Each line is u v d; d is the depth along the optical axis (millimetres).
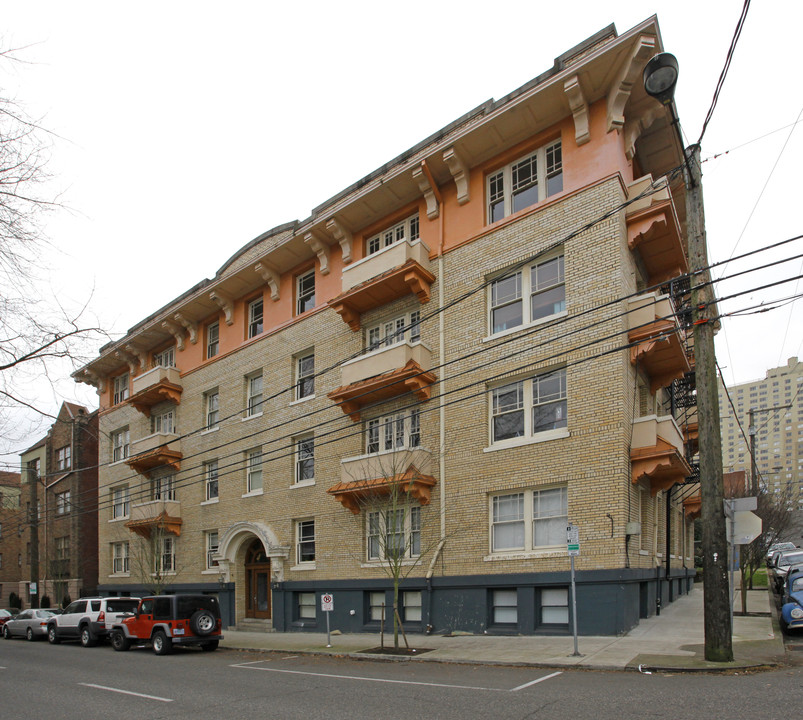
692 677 9547
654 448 14289
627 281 15367
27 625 24766
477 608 15711
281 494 21844
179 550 26109
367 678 10867
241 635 20312
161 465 27812
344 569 19203
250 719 7992
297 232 22094
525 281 16656
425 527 17203
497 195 18188
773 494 38406
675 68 10711
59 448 38031
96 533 35562
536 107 16500
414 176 18625
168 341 29422
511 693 8797
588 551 14172
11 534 40594
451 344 17859
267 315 24172
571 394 15148
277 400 22891
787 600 14547
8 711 9156
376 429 19281
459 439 17031
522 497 15734
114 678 12273
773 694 7996
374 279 18750
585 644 12773
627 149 16281
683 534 26094
